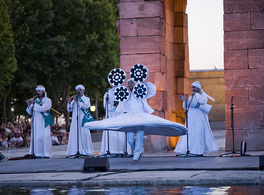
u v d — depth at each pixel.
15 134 29.16
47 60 38.66
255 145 17.47
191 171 11.93
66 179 11.29
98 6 41.25
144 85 14.28
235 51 17.75
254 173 10.98
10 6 36.06
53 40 37.81
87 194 9.50
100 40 41.66
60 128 32.88
